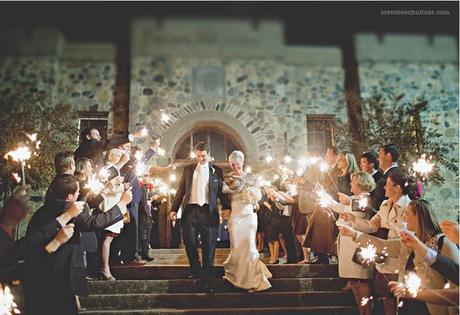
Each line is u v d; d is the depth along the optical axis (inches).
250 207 201.3
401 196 165.3
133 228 219.1
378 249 156.6
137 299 190.2
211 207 199.2
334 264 216.5
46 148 301.9
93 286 195.8
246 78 396.2
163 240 352.8
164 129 378.0
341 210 188.2
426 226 138.0
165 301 191.0
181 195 204.2
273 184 287.1
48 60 390.9
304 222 231.9
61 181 151.7
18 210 151.0
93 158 212.1
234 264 196.9
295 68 401.7
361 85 395.2
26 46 391.9
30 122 310.0
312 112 391.2
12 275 144.4
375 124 350.0
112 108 385.7
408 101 392.8
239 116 385.7
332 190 218.1
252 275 194.1
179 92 389.1
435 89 397.1
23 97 370.9
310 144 388.2
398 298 156.5
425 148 328.2
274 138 382.6
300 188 230.7
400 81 398.3
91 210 183.8
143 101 384.5
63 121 326.0
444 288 126.9
